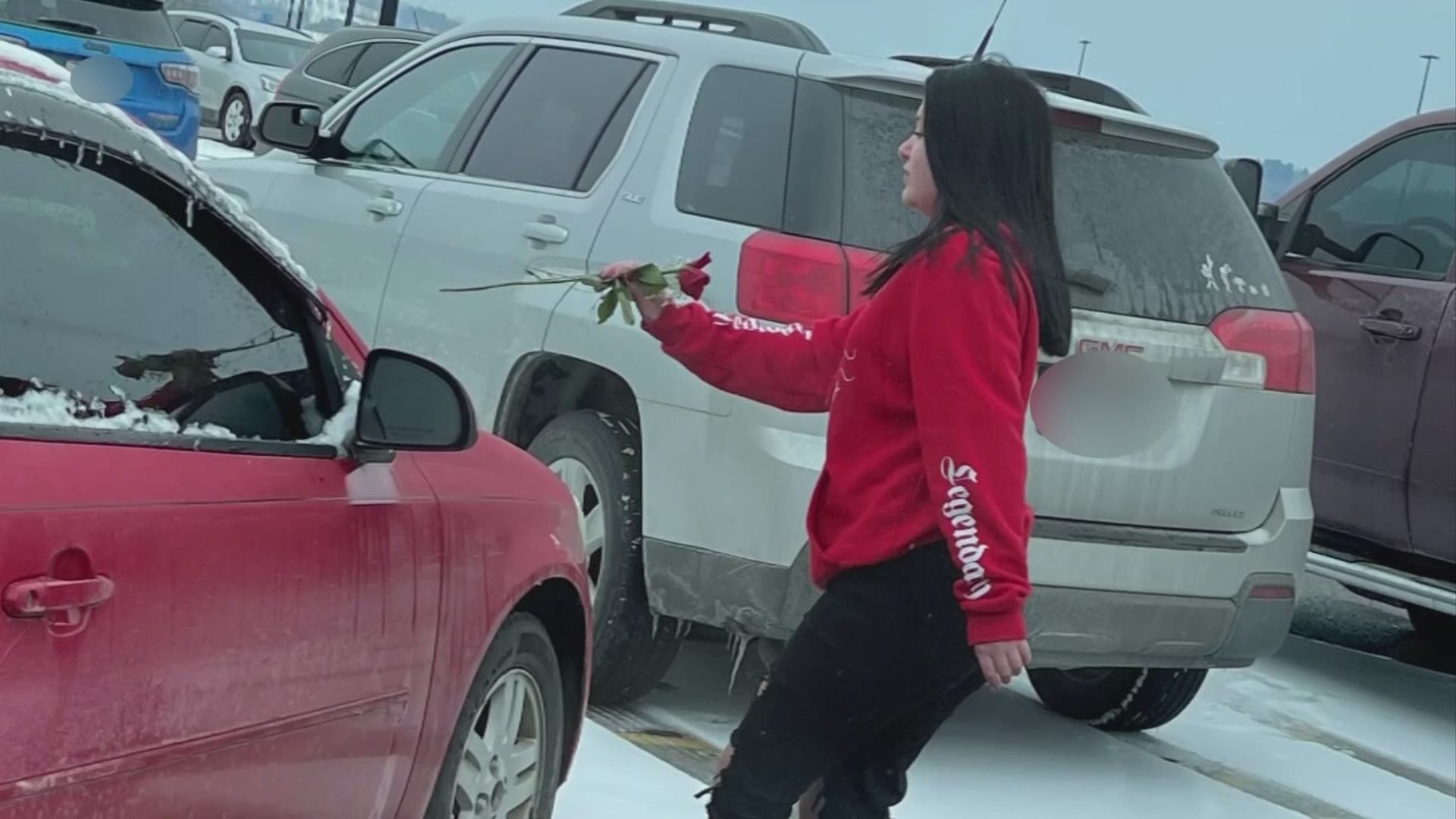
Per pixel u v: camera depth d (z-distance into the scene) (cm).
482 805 359
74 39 1325
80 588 219
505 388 530
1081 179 501
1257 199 680
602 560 493
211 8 2616
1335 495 689
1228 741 603
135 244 267
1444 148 693
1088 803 502
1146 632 488
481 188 566
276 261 296
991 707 604
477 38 618
